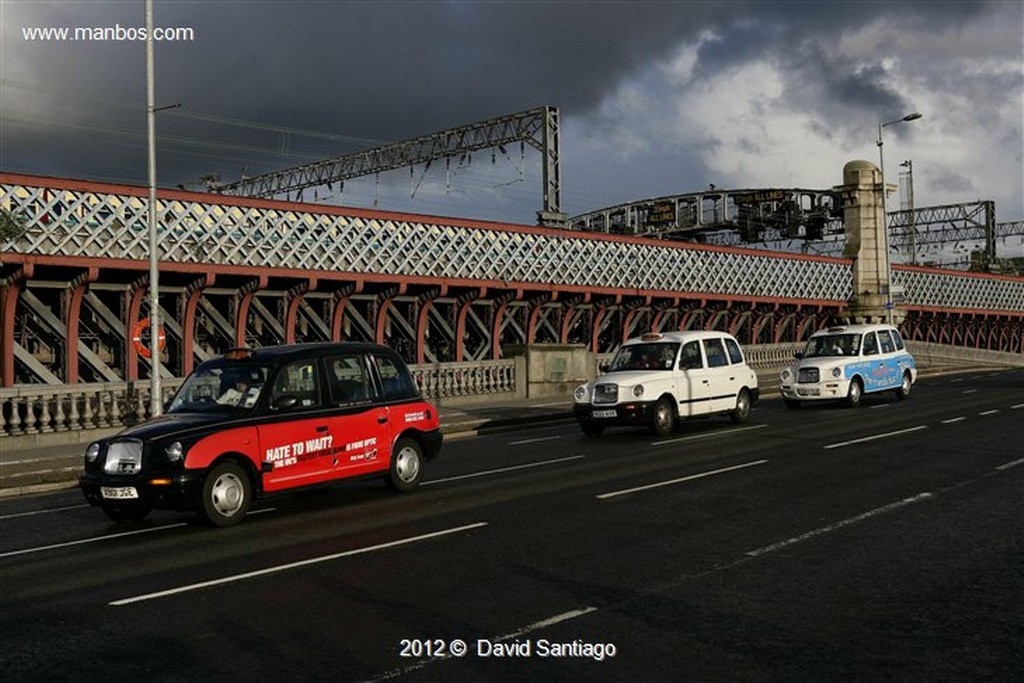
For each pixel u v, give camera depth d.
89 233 25.14
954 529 8.82
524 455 16.34
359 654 5.62
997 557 7.71
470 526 9.67
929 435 16.77
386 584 7.31
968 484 11.34
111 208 25.75
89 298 27.28
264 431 10.62
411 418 12.46
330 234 30.80
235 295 29.84
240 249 28.42
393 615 6.44
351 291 31.56
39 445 19.52
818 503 10.36
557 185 43.28
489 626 6.12
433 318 37.81
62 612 6.89
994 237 87.00
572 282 38.19
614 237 40.12
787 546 8.27
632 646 5.65
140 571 8.21
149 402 21.88
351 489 12.83
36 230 24.12
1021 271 100.06
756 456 14.60
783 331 54.66
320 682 5.16
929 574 7.22
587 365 32.53
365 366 12.14
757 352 41.75
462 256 34.56
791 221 64.69
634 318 43.38
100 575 8.14
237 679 5.25
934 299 63.19
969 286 67.25
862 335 25.08
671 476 12.76
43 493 14.97
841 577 7.18
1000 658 5.32
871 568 7.43
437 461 15.98
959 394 27.72
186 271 26.86
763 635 5.81
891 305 43.78
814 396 23.81
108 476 10.09
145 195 26.23
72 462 16.78
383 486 13.02
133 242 26.09
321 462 11.20
